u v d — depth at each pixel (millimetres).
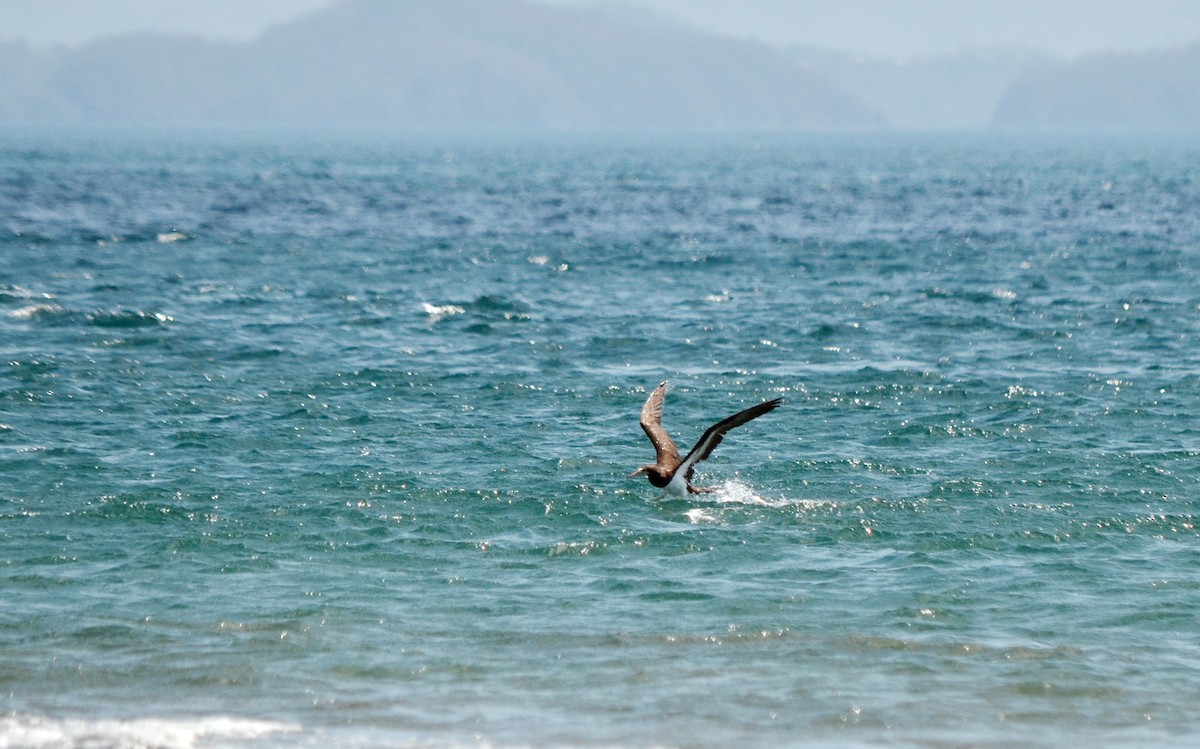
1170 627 60781
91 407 100688
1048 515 76062
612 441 93250
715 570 67750
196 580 65625
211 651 57656
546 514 76062
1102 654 57938
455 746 49438
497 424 98125
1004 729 51219
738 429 97000
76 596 63344
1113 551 70500
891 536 72750
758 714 52312
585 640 59344
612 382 113562
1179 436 93875
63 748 48719
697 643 59125
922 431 95812
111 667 55875
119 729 50406
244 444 90750
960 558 69438
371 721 51500
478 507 77250
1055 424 97750
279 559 68688
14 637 58531
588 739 50125
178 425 95750
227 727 50812
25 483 80125
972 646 58781
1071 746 49875
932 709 52781
